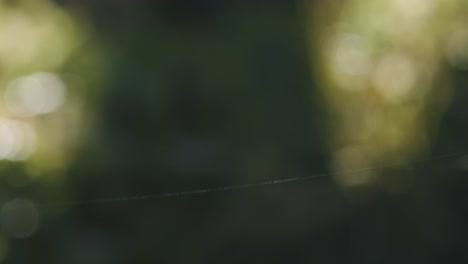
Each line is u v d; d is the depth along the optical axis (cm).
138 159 210
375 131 213
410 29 222
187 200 205
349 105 222
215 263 199
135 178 207
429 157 199
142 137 217
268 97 232
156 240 201
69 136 210
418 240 190
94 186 205
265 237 199
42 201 201
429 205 189
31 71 224
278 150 218
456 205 187
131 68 232
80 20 254
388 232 194
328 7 252
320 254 196
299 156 217
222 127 226
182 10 273
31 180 202
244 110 228
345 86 227
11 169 202
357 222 197
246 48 249
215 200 205
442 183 187
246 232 200
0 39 232
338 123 221
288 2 269
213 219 203
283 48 247
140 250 200
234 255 199
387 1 231
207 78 236
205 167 209
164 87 230
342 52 234
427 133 204
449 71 211
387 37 226
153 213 204
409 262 190
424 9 222
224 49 250
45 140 207
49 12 250
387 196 197
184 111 228
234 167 210
